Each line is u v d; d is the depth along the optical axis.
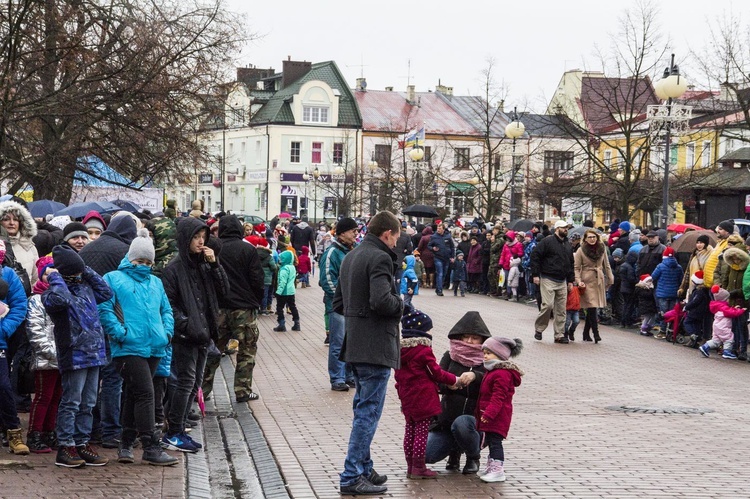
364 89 87.50
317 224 67.31
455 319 23.67
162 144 28.91
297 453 9.33
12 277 9.02
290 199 82.38
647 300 20.86
